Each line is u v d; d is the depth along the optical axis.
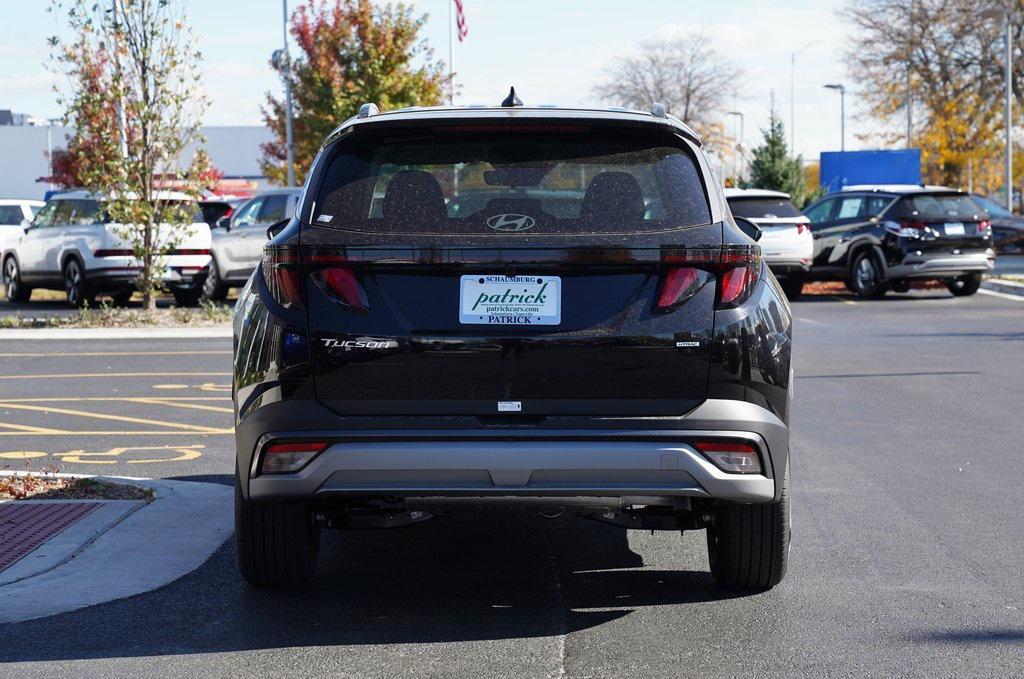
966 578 6.07
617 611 5.59
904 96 56.12
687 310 5.02
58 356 16.31
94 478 8.20
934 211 24.50
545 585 6.05
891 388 12.77
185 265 22.69
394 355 4.99
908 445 9.63
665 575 6.22
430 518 5.53
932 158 56.84
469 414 5.01
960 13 54.09
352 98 38.69
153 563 6.34
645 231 5.04
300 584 5.88
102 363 15.55
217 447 9.82
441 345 4.98
